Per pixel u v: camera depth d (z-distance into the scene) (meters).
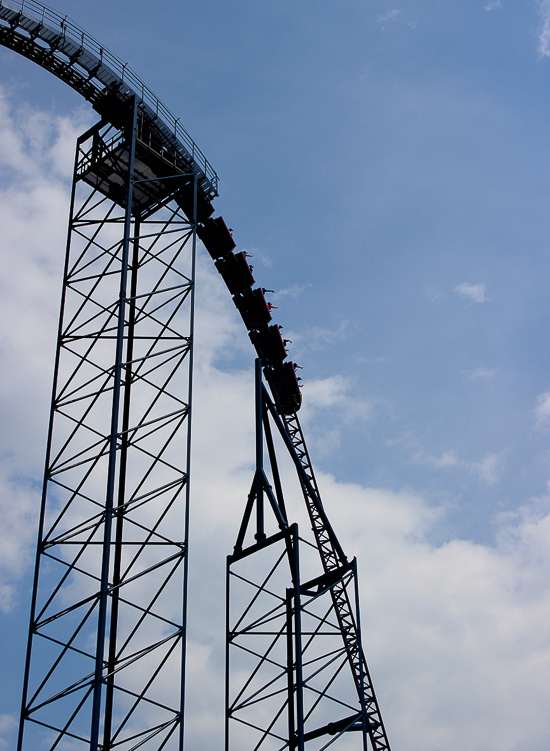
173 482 36.47
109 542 32.50
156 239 43.66
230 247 55.56
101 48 42.66
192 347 39.78
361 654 41.94
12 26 41.59
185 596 34.47
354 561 43.53
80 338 39.09
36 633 33.06
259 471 43.50
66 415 37.34
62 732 31.12
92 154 43.06
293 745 39.09
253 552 41.91
